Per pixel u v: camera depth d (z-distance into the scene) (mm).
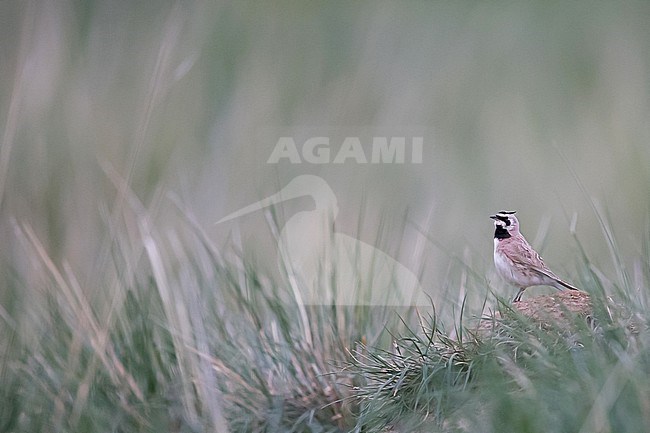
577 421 7020
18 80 12445
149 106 11852
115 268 10500
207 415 8695
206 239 10156
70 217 12539
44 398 9148
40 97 13688
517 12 18156
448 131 15492
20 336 9812
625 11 18438
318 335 9172
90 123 13766
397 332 9008
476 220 13445
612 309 8109
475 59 17359
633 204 13906
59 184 12906
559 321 8039
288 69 15797
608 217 9836
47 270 10820
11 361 9492
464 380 8047
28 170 13016
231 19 16562
